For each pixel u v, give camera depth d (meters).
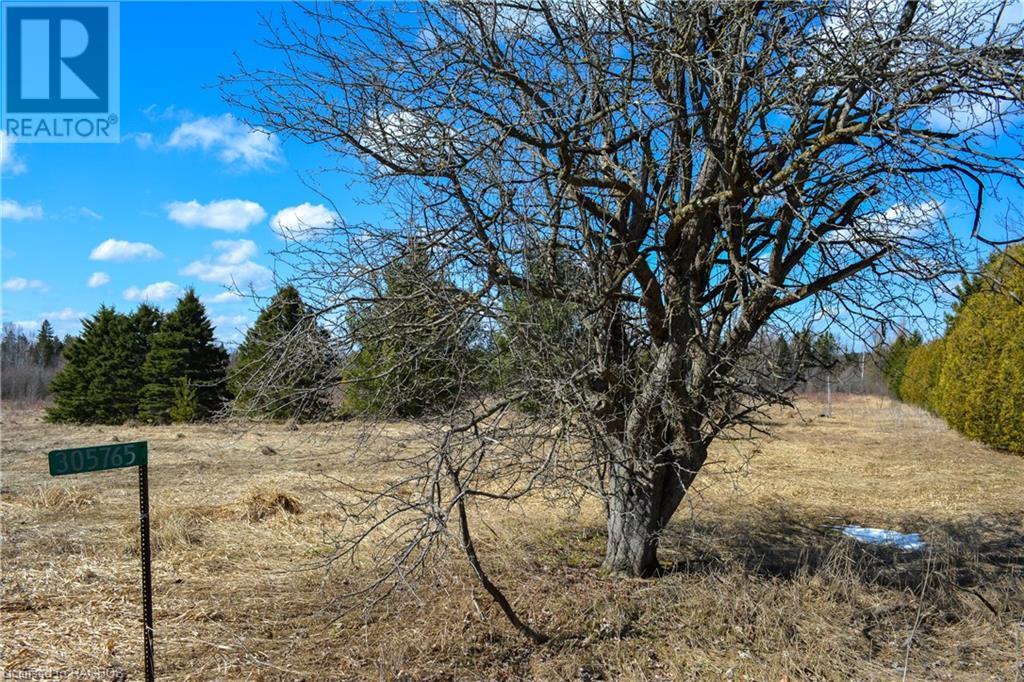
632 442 6.08
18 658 4.79
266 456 14.79
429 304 4.93
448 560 6.13
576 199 5.54
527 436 4.61
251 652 4.98
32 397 41.06
